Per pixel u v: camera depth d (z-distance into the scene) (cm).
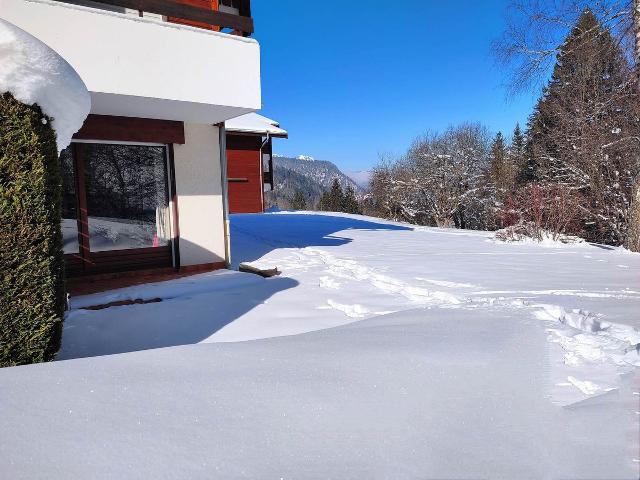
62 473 127
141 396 176
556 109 1576
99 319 400
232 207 1873
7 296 237
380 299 446
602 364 229
